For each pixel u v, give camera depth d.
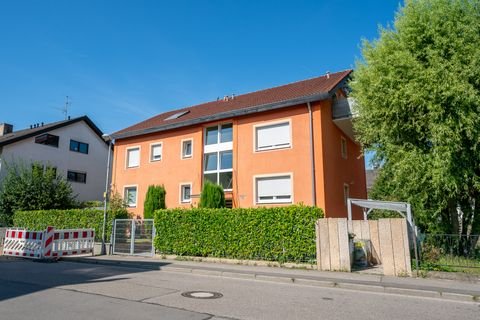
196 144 20.91
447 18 13.37
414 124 13.15
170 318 5.83
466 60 12.55
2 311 6.16
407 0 14.23
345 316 6.27
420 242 10.73
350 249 11.66
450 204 13.95
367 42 15.54
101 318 5.78
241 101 22.69
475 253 9.88
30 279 9.66
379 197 22.97
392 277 10.02
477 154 12.77
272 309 6.64
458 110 12.17
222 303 7.03
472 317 6.37
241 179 18.62
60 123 29.64
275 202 17.45
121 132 24.31
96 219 17.36
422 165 12.58
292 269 11.46
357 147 22.52
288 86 23.14
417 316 6.39
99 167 32.72
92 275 10.59
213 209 13.80
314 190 16.31
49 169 24.47
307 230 11.80
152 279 9.94
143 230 15.57
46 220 19.42
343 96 20.09
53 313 6.05
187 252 14.15
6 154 25.72
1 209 21.92
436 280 9.58
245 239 12.87
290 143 17.50
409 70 13.10
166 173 21.78
